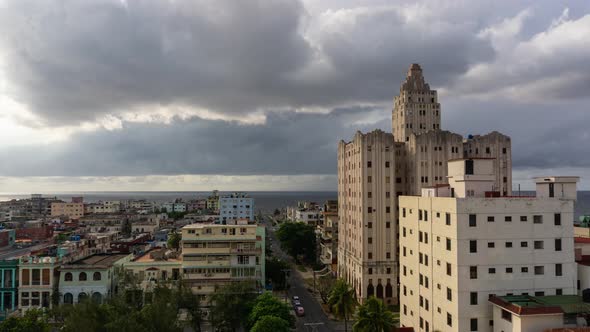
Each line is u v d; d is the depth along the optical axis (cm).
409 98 13838
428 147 12225
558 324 5591
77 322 6694
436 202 7144
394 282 12031
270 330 7262
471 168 7094
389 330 6956
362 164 12231
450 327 6581
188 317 8994
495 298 6209
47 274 10056
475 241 6419
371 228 12125
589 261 7275
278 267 13138
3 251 16250
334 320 10362
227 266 10831
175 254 12456
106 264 10488
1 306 10269
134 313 7000
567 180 6812
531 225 6544
